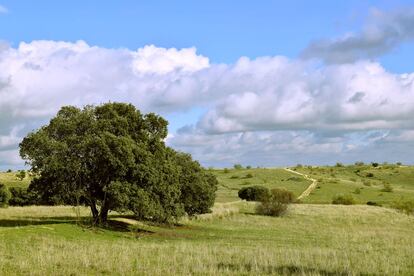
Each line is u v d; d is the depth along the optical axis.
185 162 56.41
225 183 154.62
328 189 140.88
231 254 27.75
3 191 69.44
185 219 58.44
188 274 20.98
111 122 43.00
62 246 27.95
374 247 36.75
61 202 42.28
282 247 34.69
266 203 73.06
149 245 31.58
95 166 40.66
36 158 40.38
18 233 31.23
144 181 41.38
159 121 46.09
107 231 39.78
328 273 22.53
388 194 134.12
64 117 42.28
